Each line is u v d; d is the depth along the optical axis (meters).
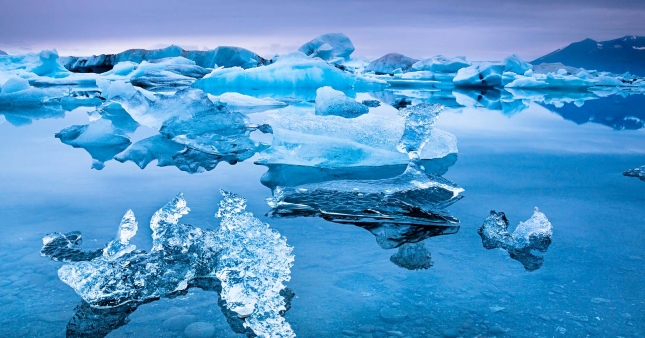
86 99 7.47
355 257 1.51
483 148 3.54
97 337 1.07
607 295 1.26
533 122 5.17
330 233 1.73
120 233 1.53
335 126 3.44
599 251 1.56
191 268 1.40
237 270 1.34
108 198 2.16
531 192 2.31
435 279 1.35
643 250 1.57
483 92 10.80
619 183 2.48
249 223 1.50
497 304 1.20
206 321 1.14
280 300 1.22
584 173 2.71
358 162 3.00
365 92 9.95
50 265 1.45
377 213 1.95
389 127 3.41
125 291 1.28
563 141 3.87
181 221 1.81
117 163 2.94
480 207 2.06
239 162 3.01
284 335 1.06
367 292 1.27
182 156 3.18
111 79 11.09
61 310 1.19
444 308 1.18
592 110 6.55
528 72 13.67
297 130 3.39
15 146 3.48
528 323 1.12
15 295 1.26
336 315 1.15
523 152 3.37
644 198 2.21
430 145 3.19
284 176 2.65
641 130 4.57
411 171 2.57
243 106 6.33
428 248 1.60
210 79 9.05
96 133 3.64
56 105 6.64
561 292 1.27
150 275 1.36
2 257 1.50
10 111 5.86
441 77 15.29
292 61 9.78
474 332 1.08
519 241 1.65
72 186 2.37
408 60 18.92
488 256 1.53
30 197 2.16
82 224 1.81
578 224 1.84
